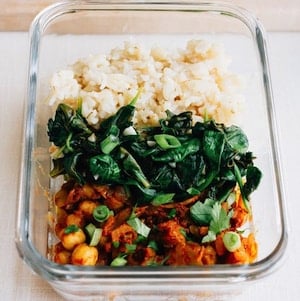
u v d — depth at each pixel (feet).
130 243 1.28
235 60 1.52
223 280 1.22
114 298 1.36
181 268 1.20
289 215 1.39
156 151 1.32
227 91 1.44
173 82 1.42
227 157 1.33
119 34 1.58
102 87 1.40
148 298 1.36
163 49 1.49
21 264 1.39
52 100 1.40
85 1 1.50
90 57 1.46
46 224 1.34
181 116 1.37
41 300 1.37
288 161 1.53
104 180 1.30
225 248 1.27
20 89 1.59
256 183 1.35
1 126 1.54
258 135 1.41
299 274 1.40
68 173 1.32
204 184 1.32
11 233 1.43
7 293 1.37
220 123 1.41
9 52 1.63
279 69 1.64
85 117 1.38
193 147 1.32
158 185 1.31
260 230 1.33
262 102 1.42
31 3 1.64
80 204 1.31
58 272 1.21
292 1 1.68
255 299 1.38
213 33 1.56
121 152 1.31
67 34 1.55
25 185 1.28
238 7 1.51
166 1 1.51
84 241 1.29
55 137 1.35
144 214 1.31
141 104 1.41
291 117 1.58
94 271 1.20
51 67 1.50
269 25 1.67
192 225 1.30
